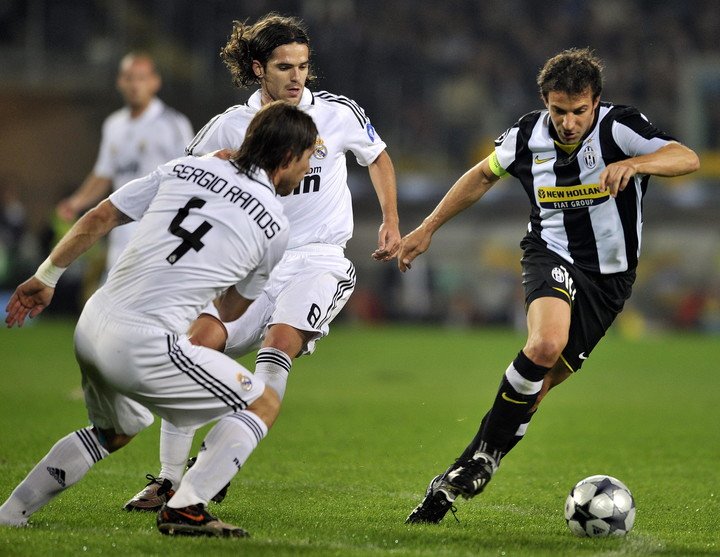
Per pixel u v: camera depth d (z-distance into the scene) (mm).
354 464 24594
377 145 21125
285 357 18766
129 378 14617
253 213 15109
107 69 89625
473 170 19375
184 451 18156
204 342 17000
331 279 19969
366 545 15047
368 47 101250
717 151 103625
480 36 113750
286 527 16516
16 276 77438
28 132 90312
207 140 19781
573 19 117750
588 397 44281
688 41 117625
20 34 87938
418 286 95688
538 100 107438
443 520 17797
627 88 112000
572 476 23734
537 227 18672
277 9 98500
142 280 14789
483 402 39688
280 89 19562
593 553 14844
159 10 93250
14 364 49688
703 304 95562
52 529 15648
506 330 91938
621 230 18078
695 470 24875
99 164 36875
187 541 14500
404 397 41031
